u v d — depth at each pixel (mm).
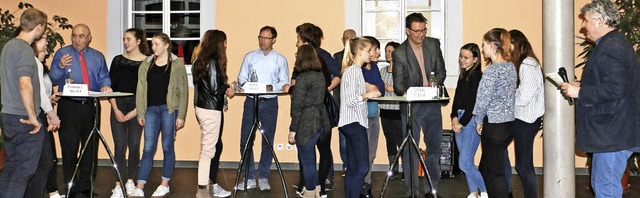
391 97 7301
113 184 9148
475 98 7324
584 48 9625
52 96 7215
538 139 10156
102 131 10633
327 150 7789
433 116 7945
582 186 9148
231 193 8469
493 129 6648
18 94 6500
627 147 5477
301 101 7422
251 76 8273
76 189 8148
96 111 7535
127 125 8477
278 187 9023
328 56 8172
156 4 10797
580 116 5668
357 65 7055
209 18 10539
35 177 7008
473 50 7453
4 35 9562
